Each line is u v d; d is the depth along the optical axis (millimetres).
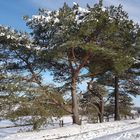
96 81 36438
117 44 29609
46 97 25812
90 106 36969
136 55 36375
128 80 42781
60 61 29422
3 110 23172
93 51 27047
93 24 26656
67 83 30344
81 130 24953
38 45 28281
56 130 24297
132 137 15164
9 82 24984
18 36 27406
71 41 25500
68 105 29297
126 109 48031
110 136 16219
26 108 23328
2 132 27438
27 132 23234
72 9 28500
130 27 32438
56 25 27453
